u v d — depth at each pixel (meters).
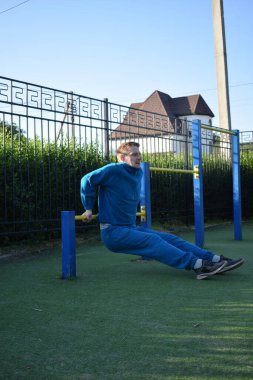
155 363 1.56
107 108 5.98
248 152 9.79
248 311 2.24
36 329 1.96
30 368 1.53
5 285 2.92
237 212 5.76
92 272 3.41
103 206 3.29
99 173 3.21
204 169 8.22
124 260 4.04
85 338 1.84
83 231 5.92
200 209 4.88
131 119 6.55
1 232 4.81
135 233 3.20
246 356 1.62
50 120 5.02
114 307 2.34
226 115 10.45
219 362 1.57
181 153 7.62
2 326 2.01
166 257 3.15
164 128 7.17
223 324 2.01
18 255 4.34
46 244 5.17
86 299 2.52
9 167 4.85
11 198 4.84
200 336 1.84
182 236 6.38
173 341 1.78
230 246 5.05
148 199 4.14
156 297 2.57
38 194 5.14
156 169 4.31
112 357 1.62
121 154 3.34
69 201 5.40
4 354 1.66
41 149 4.95
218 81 10.55
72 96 5.38
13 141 4.74
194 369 1.51
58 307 2.34
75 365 1.55
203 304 2.39
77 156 5.66
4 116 4.45
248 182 9.49
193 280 3.09
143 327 1.98
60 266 3.74
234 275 3.28
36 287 2.86
